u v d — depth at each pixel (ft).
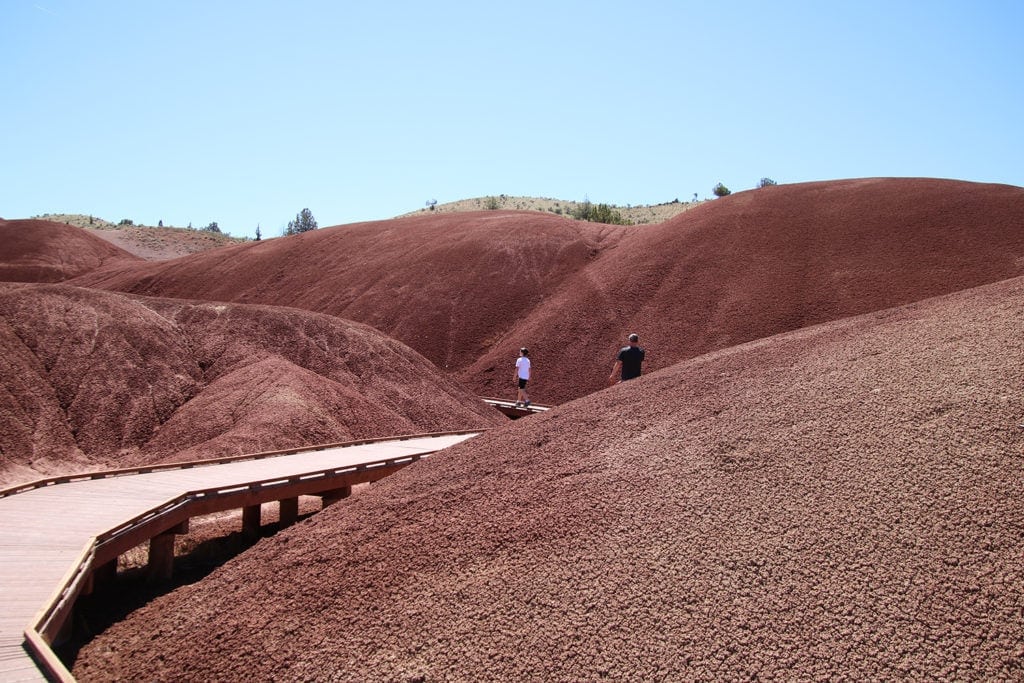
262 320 76.69
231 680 20.16
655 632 18.39
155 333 69.26
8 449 52.95
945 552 18.53
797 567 19.22
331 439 59.16
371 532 26.30
